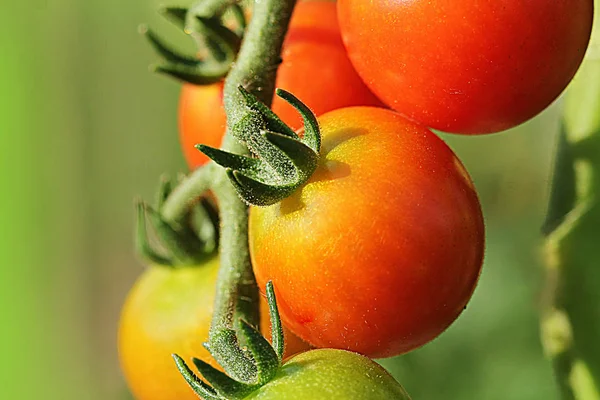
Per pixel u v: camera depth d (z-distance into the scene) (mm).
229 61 232
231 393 195
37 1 658
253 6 216
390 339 203
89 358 650
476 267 203
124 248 657
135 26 642
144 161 643
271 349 195
